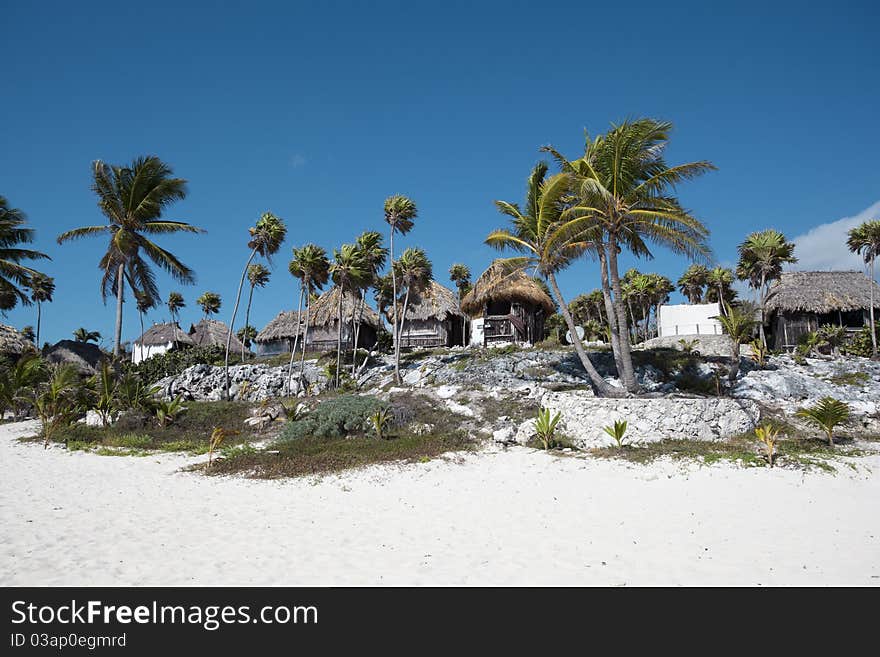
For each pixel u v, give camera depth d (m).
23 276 30.14
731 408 15.45
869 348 27.53
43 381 25.81
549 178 17.08
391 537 7.79
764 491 10.16
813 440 14.78
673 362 22.22
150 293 28.80
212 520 8.79
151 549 7.18
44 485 11.62
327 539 7.70
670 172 16.38
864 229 29.50
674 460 12.41
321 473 12.51
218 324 53.03
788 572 6.21
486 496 10.30
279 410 21.45
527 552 7.04
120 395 21.88
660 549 7.09
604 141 17.20
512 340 29.11
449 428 17.22
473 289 30.28
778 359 23.59
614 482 11.06
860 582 5.89
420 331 37.81
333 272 29.33
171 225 27.11
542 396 18.62
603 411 15.15
